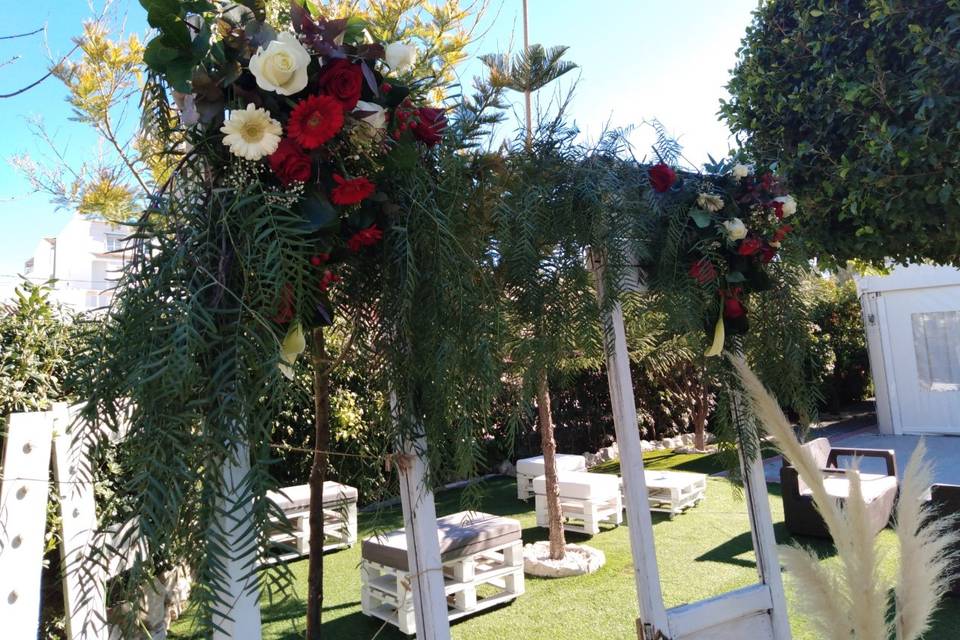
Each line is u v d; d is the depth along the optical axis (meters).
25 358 2.36
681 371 7.40
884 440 8.40
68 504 1.73
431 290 1.15
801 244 1.98
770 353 1.96
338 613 3.64
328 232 1.04
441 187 1.19
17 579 1.51
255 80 1.02
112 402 0.86
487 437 1.43
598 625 3.28
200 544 0.78
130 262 0.92
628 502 1.86
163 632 2.38
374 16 2.79
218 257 0.92
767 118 2.29
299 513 4.57
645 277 1.85
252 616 1.02
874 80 1.94
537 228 1.49
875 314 8.96
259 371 0.86
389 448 1.41
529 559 4.22
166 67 0.99
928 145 1.82
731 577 3.83
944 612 3.18
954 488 3.38
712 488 6.32
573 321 1.52
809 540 4.46
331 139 1.04
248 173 0.98
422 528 1.40
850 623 0.87
